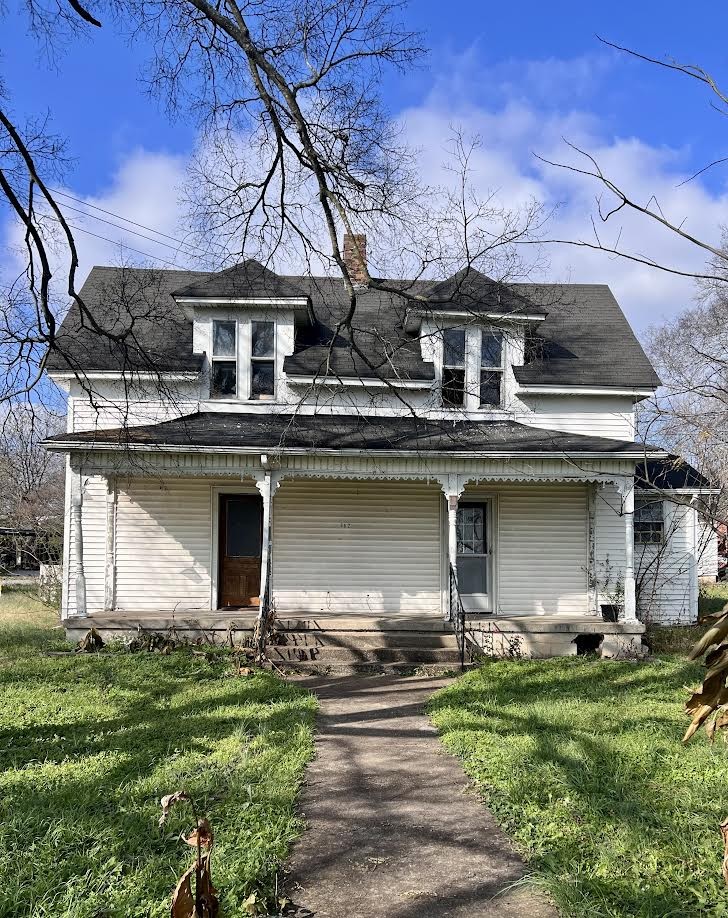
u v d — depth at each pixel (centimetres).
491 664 1219
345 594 1494
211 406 1505
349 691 1065
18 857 462
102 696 955
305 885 446
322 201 705
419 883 447
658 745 709
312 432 1386
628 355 1630
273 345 1534
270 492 1315
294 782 616
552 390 1521
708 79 305
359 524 1502
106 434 1310
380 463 1333
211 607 1474
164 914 392
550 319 1758
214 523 1489
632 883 424
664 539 1647
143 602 1473
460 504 1534
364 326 1656
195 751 701
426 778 650
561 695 977
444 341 1555
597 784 594
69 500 1487
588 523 1533
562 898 407
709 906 404
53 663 1163
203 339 1523
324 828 534
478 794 604
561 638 1351
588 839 490
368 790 618
